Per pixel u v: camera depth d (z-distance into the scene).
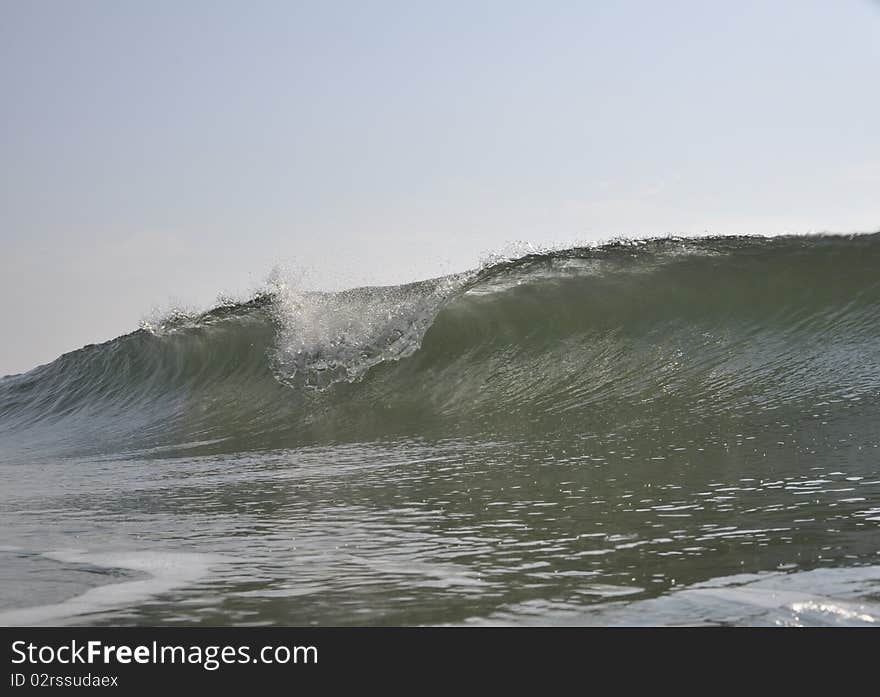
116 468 7.53
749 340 8.82
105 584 3.18
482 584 2.95
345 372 10.27
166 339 13.05
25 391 13.94
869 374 7.38
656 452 5.60
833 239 10.12
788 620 2.42
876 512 3.63
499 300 10.30
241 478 6.09
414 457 6.41
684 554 3.18
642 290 9.93
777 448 5.30
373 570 3.22
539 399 8.45
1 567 3.54
